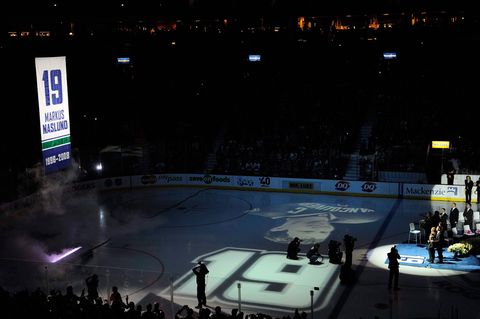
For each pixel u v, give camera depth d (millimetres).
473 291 21312
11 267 24375
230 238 29594
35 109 47094
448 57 49719
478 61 48875
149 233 31000
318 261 25453
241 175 42281
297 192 40656
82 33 49656
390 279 21609
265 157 43469
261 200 38531
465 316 19000
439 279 22656
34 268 24203
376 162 40188
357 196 38781
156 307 16219
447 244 26562
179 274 24016
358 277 23297
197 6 49438
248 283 22875
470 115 44312
